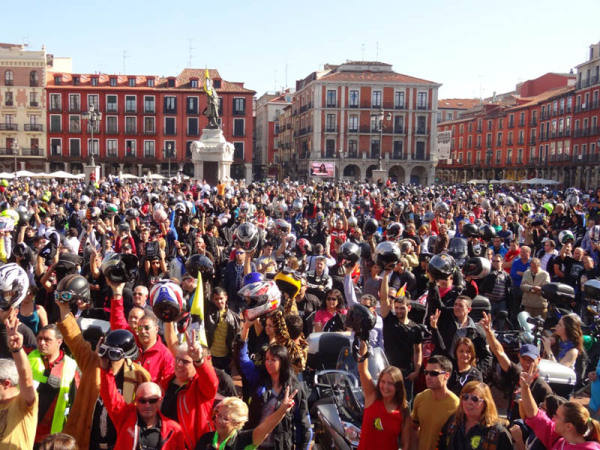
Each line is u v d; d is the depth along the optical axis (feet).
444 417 16.02
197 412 15.40
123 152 243.60
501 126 270.05
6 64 234.99
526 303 33.65
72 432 15.94
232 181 130.52
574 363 24.43
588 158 207.92
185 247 34.12
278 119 329.11
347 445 18.11
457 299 21.07
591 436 14.30
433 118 250.98
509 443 14.73
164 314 17.51
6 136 238.48
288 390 16.01
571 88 227.81
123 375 16.10
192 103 244.83
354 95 247.91
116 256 18.89
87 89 239.09
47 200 73.26
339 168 246.88
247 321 18.85
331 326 25.95
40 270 27.04
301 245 37.24
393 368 16.67
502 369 19.06
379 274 31.83
